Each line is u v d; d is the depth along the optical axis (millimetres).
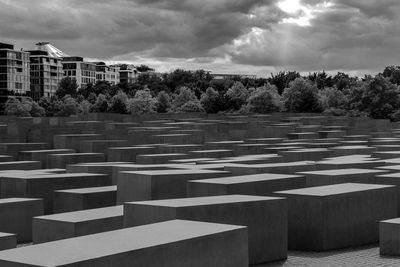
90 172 23812
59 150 33281
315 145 36625
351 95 90562
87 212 14953
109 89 171875
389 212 16312
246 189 16094
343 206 15133
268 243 13609
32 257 8680
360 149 32438
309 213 14836
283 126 54750
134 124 56906
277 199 13812
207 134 46906
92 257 8680
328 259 13711
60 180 20547
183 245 9883
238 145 35750
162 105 120688
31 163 26312
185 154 29703
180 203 12930
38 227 14172
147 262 9328
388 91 87000
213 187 15906
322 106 100688
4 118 69500
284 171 21594
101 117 68500
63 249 9133
